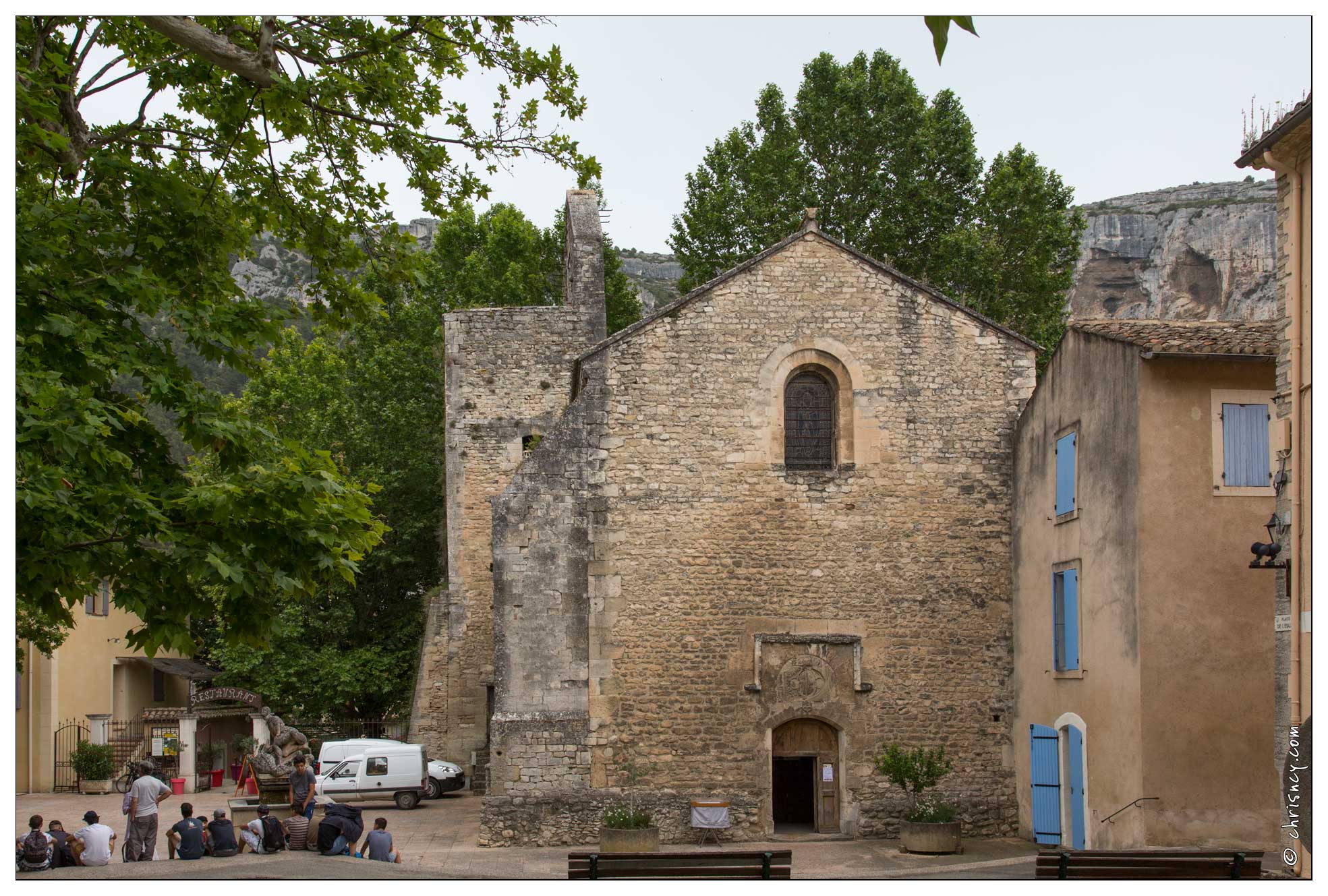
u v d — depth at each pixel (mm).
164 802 30234
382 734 35688
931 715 20484
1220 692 16219
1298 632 12594
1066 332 19062
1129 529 16750
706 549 20500
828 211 38656
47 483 10602
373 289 40438
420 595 39625
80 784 32125
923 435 21109
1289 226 13125
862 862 17859
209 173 15117
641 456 20609
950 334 21375
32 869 15234
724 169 40219
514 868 17500
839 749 20391
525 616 20141
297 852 17281
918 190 37906
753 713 20172
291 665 35750
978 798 20281
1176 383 16688
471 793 29188
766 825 19875
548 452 20531
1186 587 16375
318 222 15508
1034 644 19938
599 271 30156
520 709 19938
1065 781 18656
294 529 11680
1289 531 13047
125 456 11805
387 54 14555
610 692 20047
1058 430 19250
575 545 20344
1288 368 13164
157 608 11469
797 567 20594
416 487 39156
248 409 41000
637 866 13461
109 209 13828
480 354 29500
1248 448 16656
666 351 20906
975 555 20953
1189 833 15914
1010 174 38375
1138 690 16234
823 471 20906
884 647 20562
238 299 15398
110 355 12164
